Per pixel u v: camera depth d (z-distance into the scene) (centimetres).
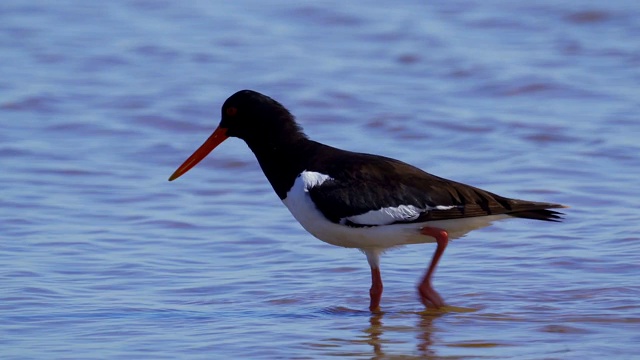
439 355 951
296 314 1102
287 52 2544
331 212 1091
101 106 2125
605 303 1102
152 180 1700
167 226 1458
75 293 1167
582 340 984
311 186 1102
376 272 1131
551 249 1312
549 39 2627
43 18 2831
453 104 2141
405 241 1112
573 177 1652
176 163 1805
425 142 1911
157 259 1309
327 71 2381
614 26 2728
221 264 1294
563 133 1900
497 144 1864
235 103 1167
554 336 999
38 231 1416
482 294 1152
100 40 2636
